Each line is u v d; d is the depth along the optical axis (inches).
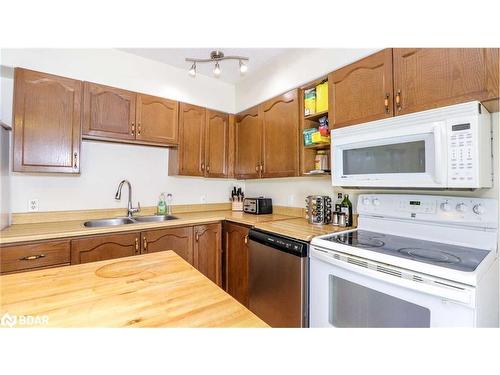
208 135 102.3
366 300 45.5
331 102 66.6
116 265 38.4
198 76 101.0
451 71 44.6
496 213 45.8
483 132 43.2
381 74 55.4
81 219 83.3
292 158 81.5
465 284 33.4
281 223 76.9
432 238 53.3
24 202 74.1
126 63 83.9
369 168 56.7
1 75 69.9
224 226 93.4
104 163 88.4
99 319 23.7
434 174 44.8
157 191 100.4
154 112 88.0
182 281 32.5
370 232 62.8
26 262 58.1
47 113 68.5
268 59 89.3
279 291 64.1
